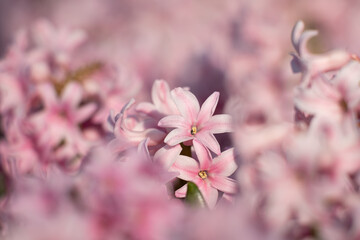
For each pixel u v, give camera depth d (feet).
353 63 1.48
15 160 1.98
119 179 1.37
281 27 3.05
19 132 2.02
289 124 1.47
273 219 1.39
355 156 1.40
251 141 1.45
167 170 1.53
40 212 1.37
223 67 2.70
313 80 1.50
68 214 1.36
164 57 3.06
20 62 2.24
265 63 2.63
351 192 1.41
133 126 1.64
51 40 2.51
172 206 1.37
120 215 1.36
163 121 1.55
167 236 1.35
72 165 1.98
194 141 1.55
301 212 1.39
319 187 1.39
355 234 1.38
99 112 2.11
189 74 2.77
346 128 1.43
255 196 1.40
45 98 2.07
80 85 2.13
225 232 1.34
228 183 1.54
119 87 2.17
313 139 1.41
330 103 1.47
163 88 1.65
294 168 1.40
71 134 2.05
